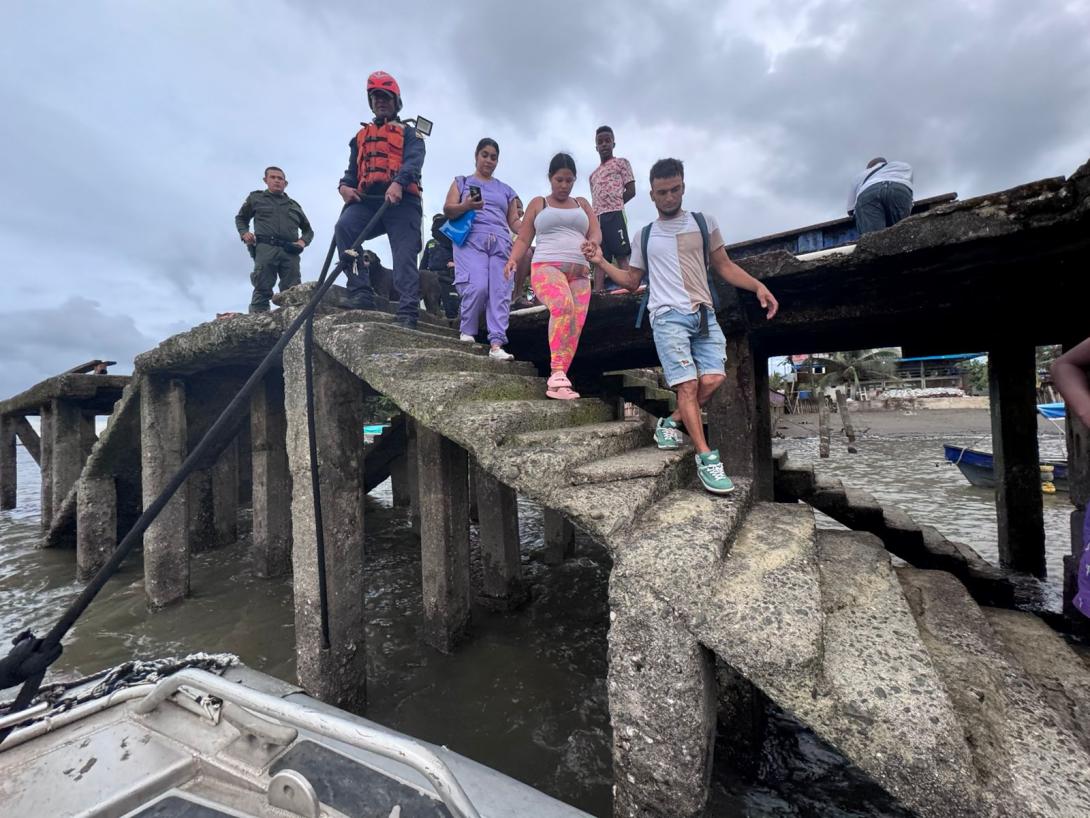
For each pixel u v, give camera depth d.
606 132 5.65
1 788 1.34
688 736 1.56
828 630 1.79
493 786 1.50
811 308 3.61
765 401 5.35
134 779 1.36
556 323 3.40
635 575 1.71
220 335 4.11
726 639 1.54
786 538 2.23
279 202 5.92
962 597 2.40
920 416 24.42
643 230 2.92
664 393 7.02
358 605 3.58
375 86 3.64
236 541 8.10
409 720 3.61
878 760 1.34
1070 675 1.96
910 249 2.83
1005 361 5.87
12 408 10.66
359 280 3.76
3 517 11.58
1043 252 2.83
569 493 2.09
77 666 4.45
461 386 2.64
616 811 1.67
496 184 4.09
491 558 5.53
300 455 3.38
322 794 1.29
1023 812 1.22
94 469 6.53
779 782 2.93
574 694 3.89
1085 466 4.82
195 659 2.06
